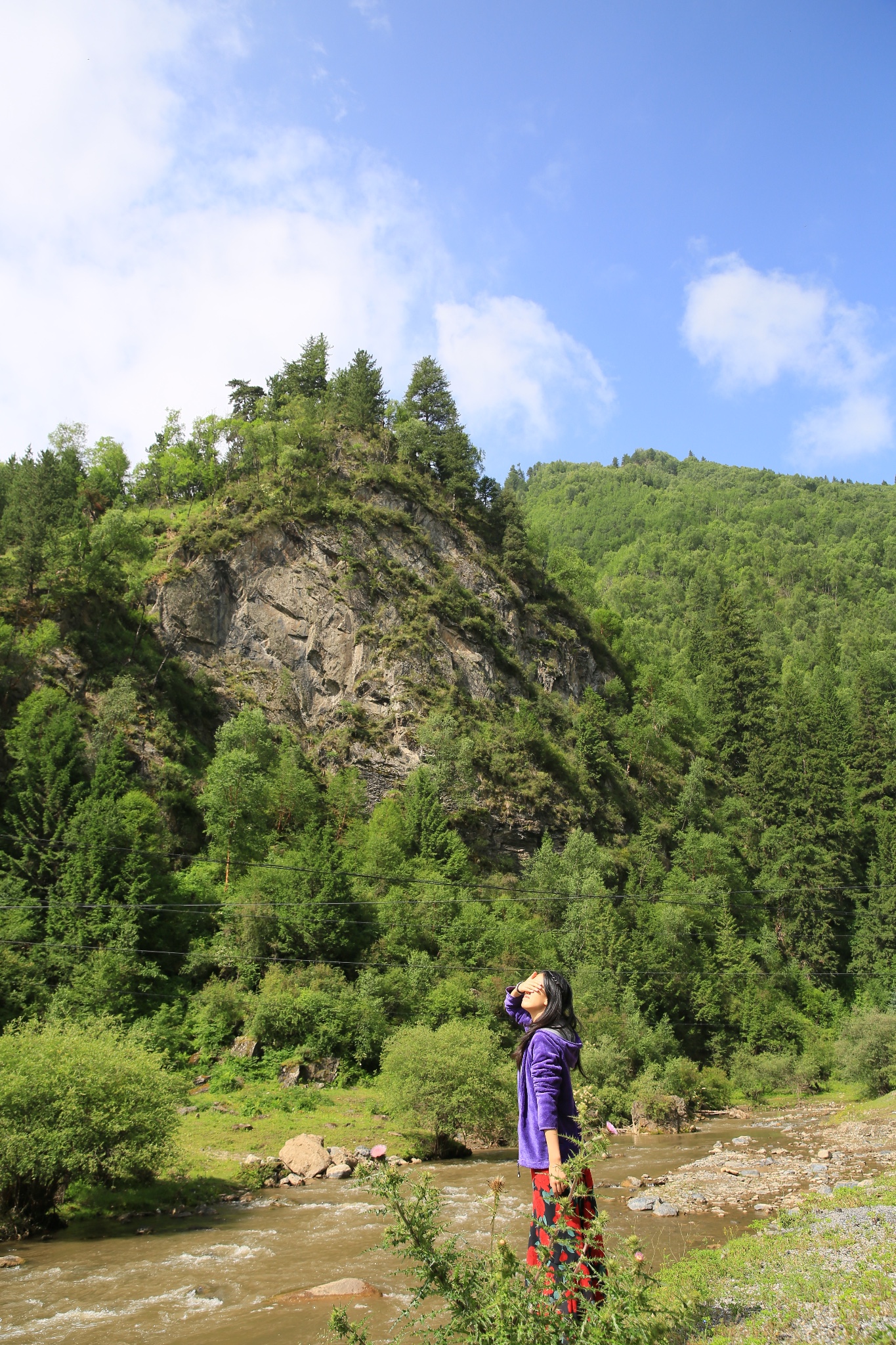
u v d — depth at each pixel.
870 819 118.69
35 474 94.44
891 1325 8.71
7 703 74.69
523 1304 5.23
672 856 105.62
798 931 99.75
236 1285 19.05
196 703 91.56
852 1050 63.47
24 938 54.25
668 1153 41.41
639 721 127.00
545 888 84.31
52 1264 21.48
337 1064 55.47
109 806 62.34
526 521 164.88
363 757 94.88
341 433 131.00
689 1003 79.06
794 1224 16.77
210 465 125.50
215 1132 42.06
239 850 74.44
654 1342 5.30
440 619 109.69
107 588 90.75
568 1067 6.47
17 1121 25.88
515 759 100.25
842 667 179.00
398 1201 5.91
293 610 102.88
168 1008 57.16
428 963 65.62
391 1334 13.04
